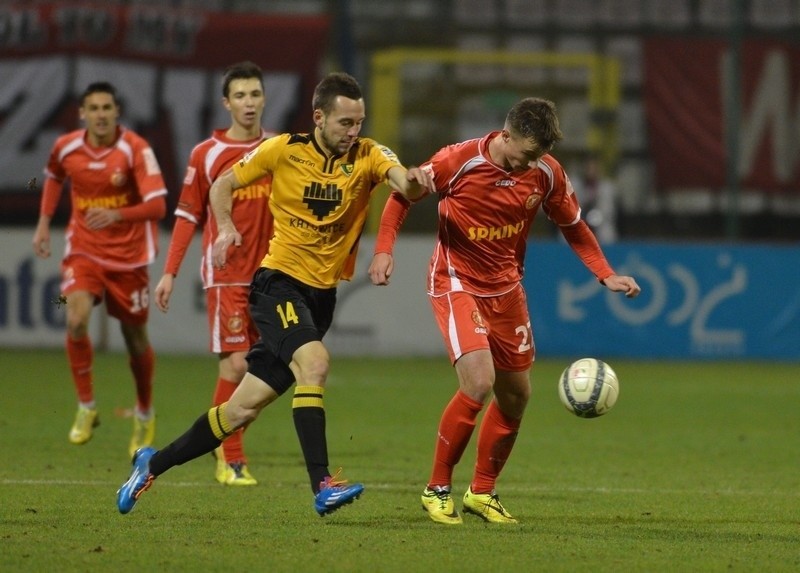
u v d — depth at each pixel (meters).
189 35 76.62
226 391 29.05
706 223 91.00
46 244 33.94
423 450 34.97
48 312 65.81
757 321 69.75
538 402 49.41
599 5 94.25
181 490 26.78
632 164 93.44
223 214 22.28
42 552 19.30
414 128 90.81
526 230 23.41
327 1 91.19
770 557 20.05
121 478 28.19
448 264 23.17
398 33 93.44
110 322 67.56
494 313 23.19
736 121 80.56
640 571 18.66
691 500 26.73
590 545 20.84
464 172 22.50
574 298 68.12
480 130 91.19
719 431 41.44
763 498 27.23
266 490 26.94
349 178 22.00
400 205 23.05
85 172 32.19
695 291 69.19
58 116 75.06
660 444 37.81
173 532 21.33
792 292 70.00
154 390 49.81
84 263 32.06
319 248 22.14
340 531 21.72
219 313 28.80
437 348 67.69
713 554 20.22
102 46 75.62
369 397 49.16
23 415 40.72
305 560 18.94
